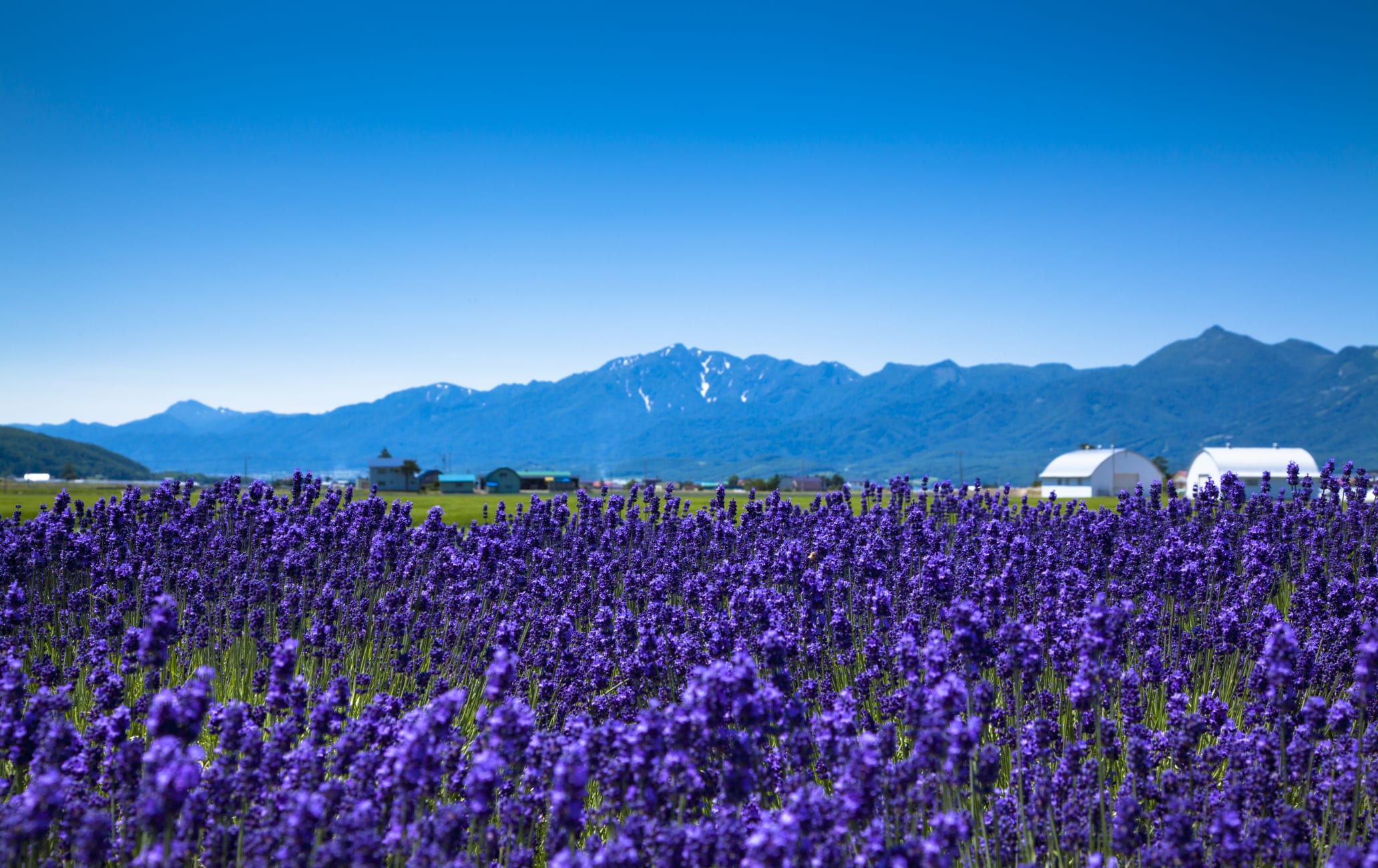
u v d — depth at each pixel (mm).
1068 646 7395
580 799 4883
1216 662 9766
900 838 5430
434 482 186625
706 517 15016
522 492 170250
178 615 10352
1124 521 15672
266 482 15211
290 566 11672
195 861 5430
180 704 4801
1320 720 6188
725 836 4738
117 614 9703
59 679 8695
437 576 11914
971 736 5305
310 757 5473
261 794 5395
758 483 170375
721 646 8555
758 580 11500
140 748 5535
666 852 4680
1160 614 10727
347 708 6598
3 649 8703
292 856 4508
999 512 17531
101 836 4664
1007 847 5883
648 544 15438
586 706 8281
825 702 8047
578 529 15859
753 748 5945
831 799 4949
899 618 10789
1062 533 16359
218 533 14266
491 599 11945
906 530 14531
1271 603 12719
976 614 6660
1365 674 6254
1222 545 11539
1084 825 5855
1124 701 7641
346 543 13531
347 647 10391
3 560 11078
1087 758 6867
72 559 12375
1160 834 6023
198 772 4711
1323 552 13656
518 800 5867
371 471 183625
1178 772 6246
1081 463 127438
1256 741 6555
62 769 5590
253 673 9531
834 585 10844
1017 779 6461
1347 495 15266
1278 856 5633
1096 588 11664
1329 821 6188
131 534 13938
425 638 11289
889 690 8586
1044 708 7898
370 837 4508
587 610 11742
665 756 5398
